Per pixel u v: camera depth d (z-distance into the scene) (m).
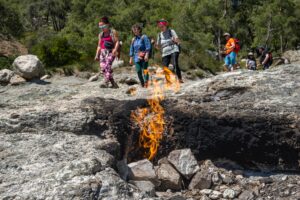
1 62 14.23
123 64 14.55
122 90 9.02
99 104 6.39
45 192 3.95
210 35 46.16
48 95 8.70
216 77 7.73
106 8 62.03
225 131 5.95
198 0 54.28
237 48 13.12
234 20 57.12
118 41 9.39
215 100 6.71
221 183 5.49
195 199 5.14
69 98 8.09
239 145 5.91
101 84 9.52
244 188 5.37
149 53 9.20
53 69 13.26
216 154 6.02
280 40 55.81
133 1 64.56
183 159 5.59
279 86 6.97
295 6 56.12
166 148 6.12
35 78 10.67
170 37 9.05
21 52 22.27
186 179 5.54
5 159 4.64
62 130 5.91
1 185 4.09
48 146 5.11
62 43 16.19
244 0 59.38
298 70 7.66
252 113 5.95
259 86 7.02
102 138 6.05
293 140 5.74
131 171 5.33
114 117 6.16
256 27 55.44
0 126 5.73
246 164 5.96
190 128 6.07
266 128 5.82
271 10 54.28
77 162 4.46
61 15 78.12
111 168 4.56
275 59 23.25
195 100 6.62
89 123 6.03
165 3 61.22
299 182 5.41
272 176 5.64
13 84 10.09
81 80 11.69
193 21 50.03
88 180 4.14
